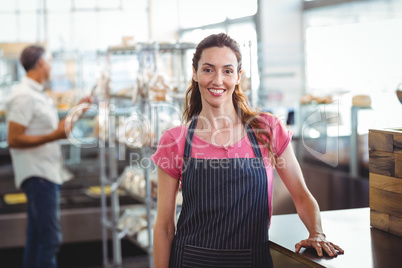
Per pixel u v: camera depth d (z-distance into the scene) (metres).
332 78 4.54
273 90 5.18
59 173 3.56
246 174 1.60
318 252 1.42
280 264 1.55
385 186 1.60
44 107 3.47
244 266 1.58
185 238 1.64
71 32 7.42
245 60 2.83
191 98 1.80
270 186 1.66
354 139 3.82
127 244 4.34
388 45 4.00
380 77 3.98
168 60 3.07
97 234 4.33
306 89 5.28
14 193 4.29
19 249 4.27
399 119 3.53
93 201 4.35
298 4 5.41
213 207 1.60
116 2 7.40
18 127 3.35
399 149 1.53
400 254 1.40
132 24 7.47
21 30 7.36
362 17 4.43
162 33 7.25
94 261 4.30
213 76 1.62
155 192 2.91
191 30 6.94
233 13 5.99
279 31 5.45
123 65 3.59
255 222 1.60
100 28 7.46
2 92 4.77
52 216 3.48
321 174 3.99
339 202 3.86
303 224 1.77
